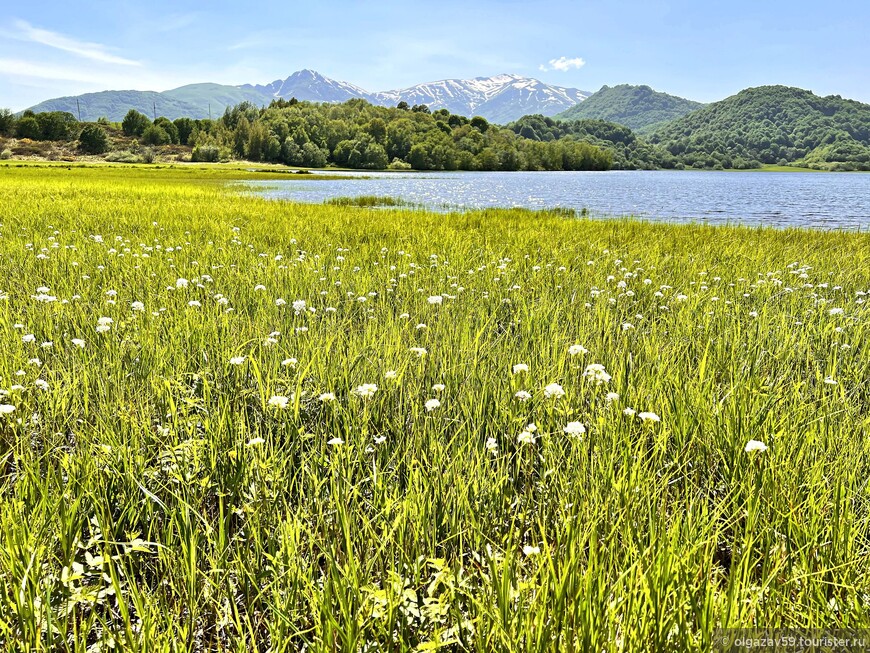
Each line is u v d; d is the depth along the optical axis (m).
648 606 2.02
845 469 3.01
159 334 5.17
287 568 2.39
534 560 2.36
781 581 2.36
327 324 5.67
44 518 2.57
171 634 2.04
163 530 2.74
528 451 3.46
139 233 13.16
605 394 4.03
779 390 4.07
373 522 2.77
